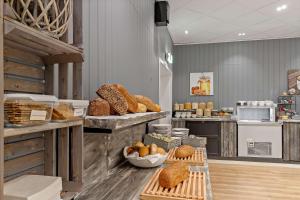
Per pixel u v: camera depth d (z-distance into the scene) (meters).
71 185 0.96
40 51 0.90
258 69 5.91
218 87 6.14
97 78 1.56
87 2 1.44
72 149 0.98
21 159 0.87
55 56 0.97
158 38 4.02
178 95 6.37
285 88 5.74
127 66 2.24
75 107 0.88
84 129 1.10
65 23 0.81
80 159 0.96
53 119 0.77
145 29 3.03
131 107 1.38
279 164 4.86
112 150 1.70
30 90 0.94
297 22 4.73
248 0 3.76
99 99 1.16
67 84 1.02
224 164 4.86
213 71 6.18
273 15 4.37
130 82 2.33
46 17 0.71
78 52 0.92
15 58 0.86
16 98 0.60
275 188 3.41
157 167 1.75
